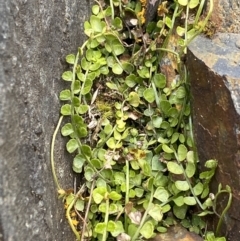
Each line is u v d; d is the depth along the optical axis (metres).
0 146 0.11
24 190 0.12
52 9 0.14
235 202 0.14
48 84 0.14
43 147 0.13
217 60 0.14
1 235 0.11
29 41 0.12
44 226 0.13
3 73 0.11
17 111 0.12
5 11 0.11
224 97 0.13
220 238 0.14
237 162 0.13
